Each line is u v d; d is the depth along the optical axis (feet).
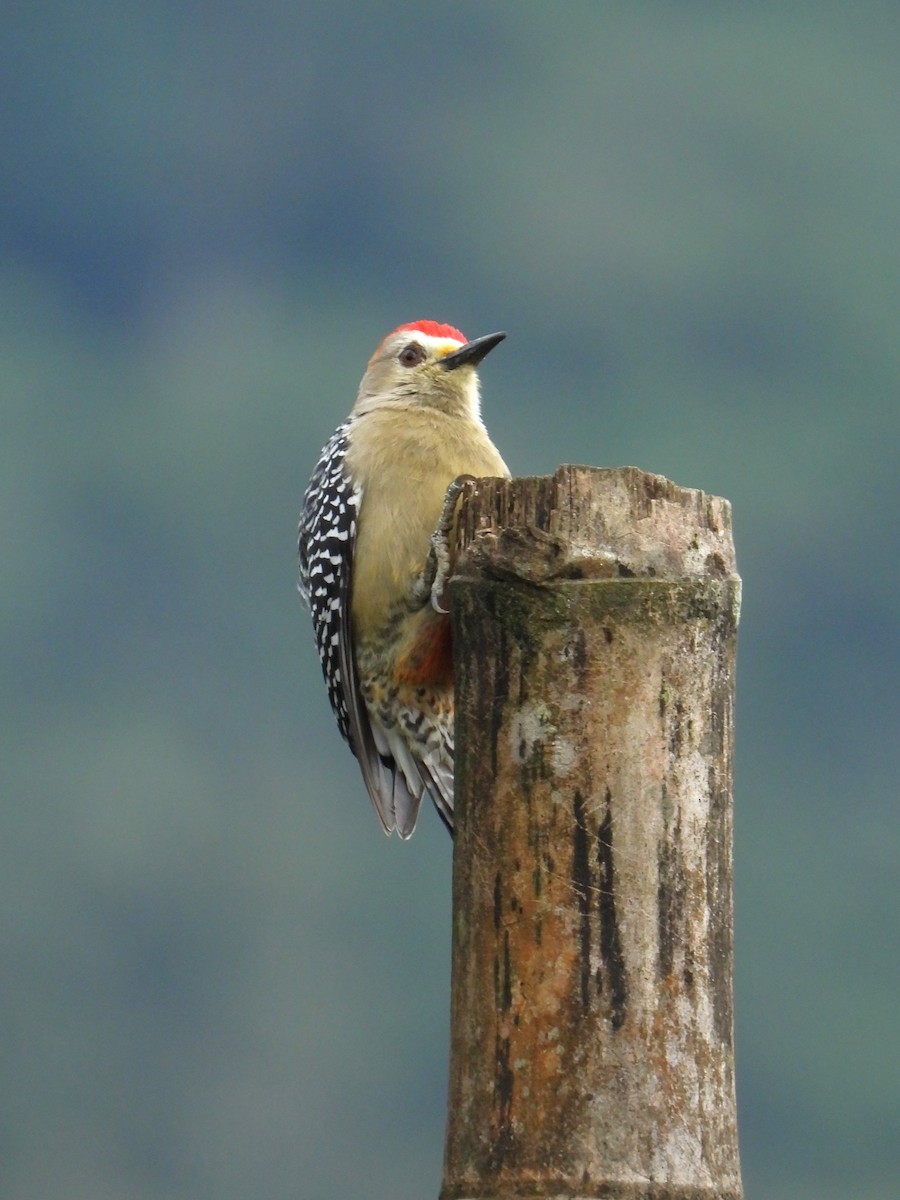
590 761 30.27
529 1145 29.22
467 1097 29.94
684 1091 29.37
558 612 30.68
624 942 29.68
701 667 30.83
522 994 29.76
